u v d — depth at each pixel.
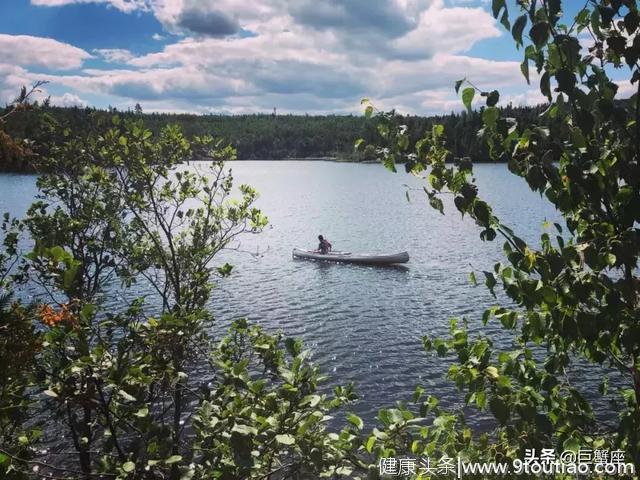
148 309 22.72
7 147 4.27
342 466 4.36
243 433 3.79
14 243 8.11
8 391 4.08
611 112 2.87
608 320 3.06
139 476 4.18
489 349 3.66
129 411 4.45
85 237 9.53
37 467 6.53
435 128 3.46
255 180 134.00
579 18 3.12
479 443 4.07
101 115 9.57
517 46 3.03
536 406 3.55
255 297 28.73
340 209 72.88
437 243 45.38
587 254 2.98
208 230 10.02
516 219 56.06
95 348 4.07
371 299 28.48
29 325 3.71
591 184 2.99
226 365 4.33
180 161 9.95
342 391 4.93
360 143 3.70
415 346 21.33
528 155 3.18
